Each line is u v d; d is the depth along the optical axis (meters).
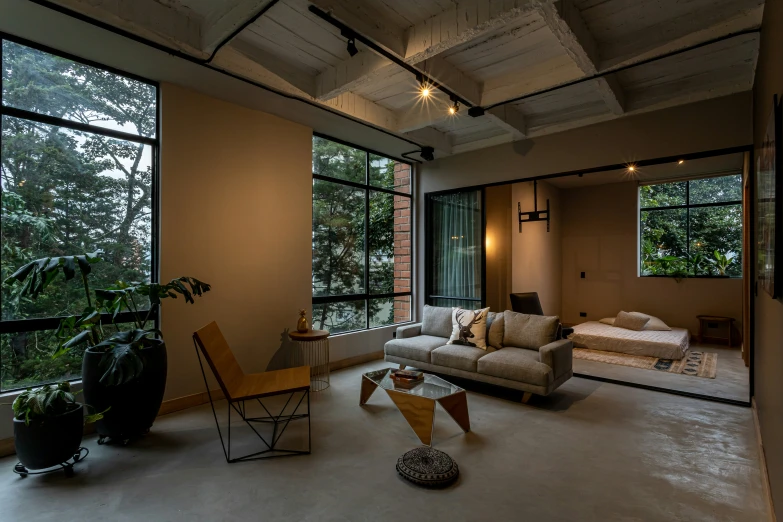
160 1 2.48
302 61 3.22
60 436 2.18
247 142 3.69
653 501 2.03
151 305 2.94
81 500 2.03
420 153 5.08
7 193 2.56
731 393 3.68
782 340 1.60
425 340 4.24
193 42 2.65
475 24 2.37
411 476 2.19
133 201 3.07
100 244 2.92
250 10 2.34
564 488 2.15
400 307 5.44
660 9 2.47
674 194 6.54
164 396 3.15
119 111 2.99
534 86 3.29
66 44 2.64
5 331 2.53
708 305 6.08
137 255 3.09
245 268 3.67
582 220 7.33
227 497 2.06
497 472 2.32
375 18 2.52
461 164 5.11
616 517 1.91
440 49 2.61
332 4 2.29
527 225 6.30
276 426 2.95
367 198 4.99
